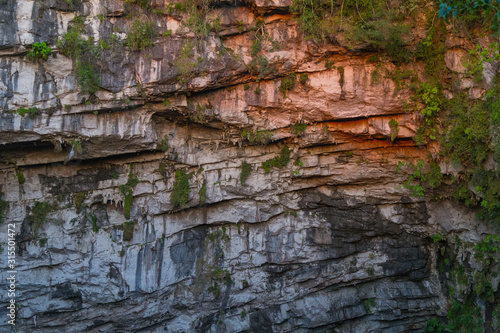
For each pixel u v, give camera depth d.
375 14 10.45
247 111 11.62
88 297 12.16
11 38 9.88
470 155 10.66
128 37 10.49
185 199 12.40
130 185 12.24
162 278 12.65
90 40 10.37
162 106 11.17
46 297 11.94
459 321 12.02
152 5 10.70
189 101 11.27
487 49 10.19
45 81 10.30
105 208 12.34
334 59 11.07
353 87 11.04
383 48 10.77
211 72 10.73
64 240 11.98
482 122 10.24
